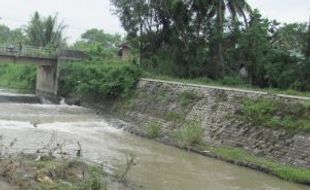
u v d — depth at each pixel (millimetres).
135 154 27250
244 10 46438
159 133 33062
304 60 37750
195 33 48875
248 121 29531
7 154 22172
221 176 23656
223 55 47094
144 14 49812
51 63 55938
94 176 18000
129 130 34906
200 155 28188
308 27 39531
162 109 37594
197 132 30109
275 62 40531
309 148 24922
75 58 56531
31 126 33500
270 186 22344
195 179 22766
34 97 52219
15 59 53344
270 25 44688
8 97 50281
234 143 29156
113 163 24250
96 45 64438
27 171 18719
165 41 51281
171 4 47281
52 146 26750
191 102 35500
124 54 60375
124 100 43656
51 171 18938
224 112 31875
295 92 34000
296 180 23047
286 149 26000
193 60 48875
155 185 20953
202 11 47562
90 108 46719
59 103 50125
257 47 43188
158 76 46688
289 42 40719
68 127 34844
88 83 48125
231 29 46312
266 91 34250
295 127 26562
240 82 43625
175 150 29250
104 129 35344
